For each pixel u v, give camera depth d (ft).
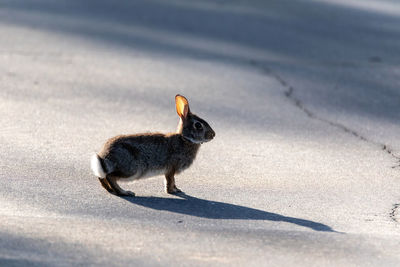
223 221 58.54
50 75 118.73
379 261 50.57
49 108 97.81
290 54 147.64
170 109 100.99
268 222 58.80
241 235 54.85
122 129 89.10
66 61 130.93
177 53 143.95
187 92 111.75
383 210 63.31
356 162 79.05
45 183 66.59
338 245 53.57
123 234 53.42
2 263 46.14
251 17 195.00
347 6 224.94
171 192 66.54
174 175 67.87
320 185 70.38
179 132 66.69
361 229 58.08
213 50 148.66
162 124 92.58
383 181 72.28
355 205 64.49
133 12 194.59
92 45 147.64
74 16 183.52
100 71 124.06
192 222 57.88
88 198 63.05
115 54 139.74
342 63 139.85
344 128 94.27
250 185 69.77
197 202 63.82
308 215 61.26
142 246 50.98
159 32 166.61
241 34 168.76
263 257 50.19
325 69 133.49
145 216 58.85
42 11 189.06
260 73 128.57
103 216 58.08
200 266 47.91
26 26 165.78
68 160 74.90
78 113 96.07
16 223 54.34
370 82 123.54
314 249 52.47
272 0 232.32
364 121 98.07
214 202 64.03
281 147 84.38
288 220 59.62
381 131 93.09
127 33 163.02
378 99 111.45
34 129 86.94
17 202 60.54
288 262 49.49
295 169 75.77
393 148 85.25
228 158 79.15
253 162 77.92
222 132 90.12
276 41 161.99
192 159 67.51
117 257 48.57
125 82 116.57
